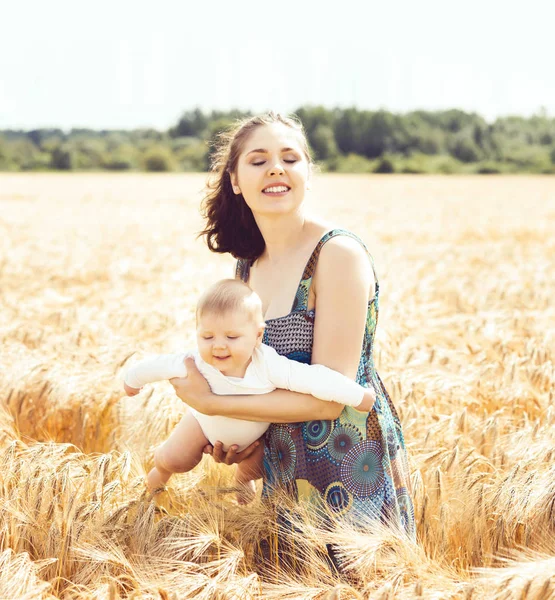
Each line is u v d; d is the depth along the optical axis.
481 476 3.17
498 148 116.88
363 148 116.12
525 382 4.69
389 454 3.05
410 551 2.68
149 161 98.12
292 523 2.88
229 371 2.94
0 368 4.73
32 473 2.97
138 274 11.87
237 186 3.18
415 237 20.84
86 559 2.72
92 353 5.05
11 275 11.67
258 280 3.30
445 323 6.73
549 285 9.92
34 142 134.00
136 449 3.79
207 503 3.04
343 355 2.90
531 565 2.46
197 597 2.42
